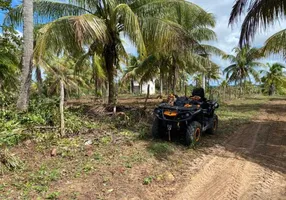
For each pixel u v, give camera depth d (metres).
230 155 5.49
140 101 19.75
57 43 7.45
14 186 3.75
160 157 5.14
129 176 4.20
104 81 15.01
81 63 13.11
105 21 8.52
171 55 13.41
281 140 6.86
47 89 16.56
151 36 8.02
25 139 5.73
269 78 36.38
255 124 9.23
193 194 3.74
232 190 3.88
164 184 4.02
